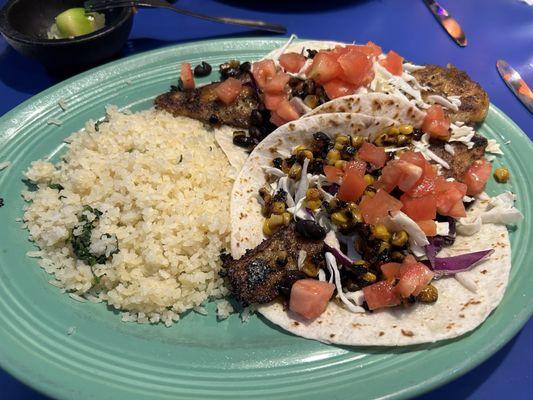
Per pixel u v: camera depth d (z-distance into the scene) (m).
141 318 0.23
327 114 0.27
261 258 0.24
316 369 0.20
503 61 0.39
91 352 0.20
